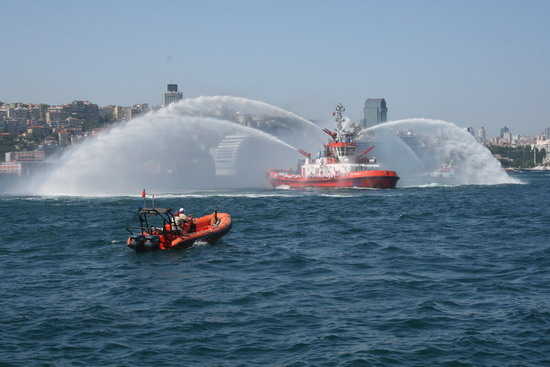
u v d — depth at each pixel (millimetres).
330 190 105000
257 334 22844
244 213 66688
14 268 35844
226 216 46062
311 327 23516
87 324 24203
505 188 116750
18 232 52125
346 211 68562
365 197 90000
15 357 20750
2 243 46156
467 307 25812
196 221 44906
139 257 38719
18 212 70000
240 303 27047
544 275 31578
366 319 24375
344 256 38250
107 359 20609
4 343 22094
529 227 52938
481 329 22891
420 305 26062
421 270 33531
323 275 32469
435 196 92062
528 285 29406
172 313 25625
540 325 23156
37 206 77812
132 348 21578
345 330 23078
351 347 21328
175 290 29719
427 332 22734
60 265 36656
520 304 25953
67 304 27281
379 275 32219
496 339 21875
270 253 39500
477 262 35594
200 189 118125
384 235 48156
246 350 21250
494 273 32375
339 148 109188
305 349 21234
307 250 40719
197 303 27172
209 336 22703
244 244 43531
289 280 31391
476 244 42781
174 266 35625
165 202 83062
